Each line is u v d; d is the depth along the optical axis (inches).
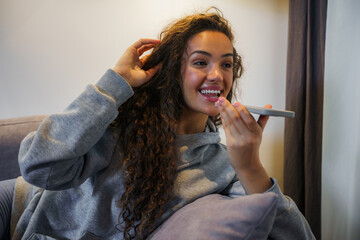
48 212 27.2
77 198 27.3
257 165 24.0
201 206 22.1
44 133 22.2
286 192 54.8
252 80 61.9
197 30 26.6
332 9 45.9
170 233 20.6
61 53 57.4
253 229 18.9
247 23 61.1
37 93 57.9
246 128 22.9
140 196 25.0
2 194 32.3
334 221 47.8
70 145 21.8
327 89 47.3
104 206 25.6
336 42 45.6
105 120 22.9
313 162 49.5
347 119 45.0
